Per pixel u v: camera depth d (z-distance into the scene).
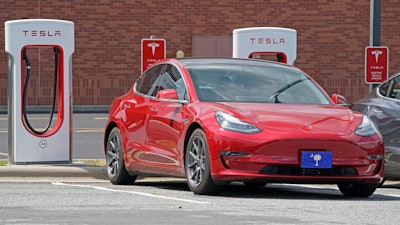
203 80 17.34
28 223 12.45
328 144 15.65
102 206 14.30
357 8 48.31
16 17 46.56
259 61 18.38
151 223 12.45
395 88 18.67
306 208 14.18
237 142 15.55
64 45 20.97
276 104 16.69
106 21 47.28
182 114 16.77
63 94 21.06
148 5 47.56
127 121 18.62
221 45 47.94
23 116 20.86
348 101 48.38
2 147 28.19
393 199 16.16
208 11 47.84
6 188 17.23
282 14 48.06
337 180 15.73
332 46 48.25
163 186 18.53
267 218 12.97
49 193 16.20
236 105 16.39
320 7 48.19
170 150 17.05
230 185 18.97
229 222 12.55
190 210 13.84
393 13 48.34
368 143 15.91
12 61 20.77
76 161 21.83
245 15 47.94
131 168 18.44
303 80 17.84
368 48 24.39
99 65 47.22
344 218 13.09
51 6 46.84
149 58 24.75
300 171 15.62
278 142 15.51
